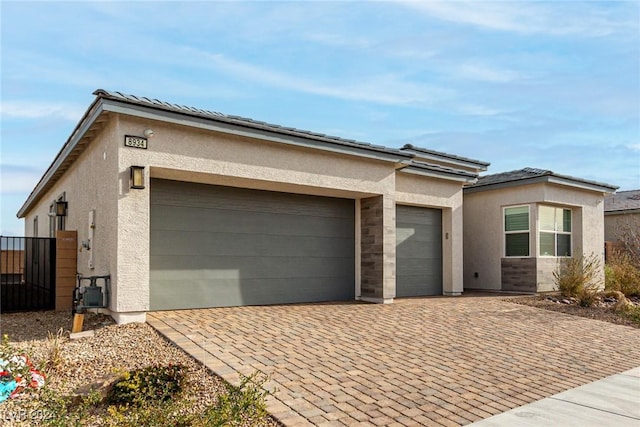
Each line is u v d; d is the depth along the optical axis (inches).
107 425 192.7
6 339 261.0
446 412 228.8
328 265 515.5
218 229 441.7
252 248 462.0
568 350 357.4
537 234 655.8
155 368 234.8
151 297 402.9
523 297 599.5
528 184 660.7
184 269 420.8
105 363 265.9
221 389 236.8
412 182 588.4
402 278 593.9
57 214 554.3
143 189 356.2
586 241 713.6
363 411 223.8
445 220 635.5
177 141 373.7
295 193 494.6
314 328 369.7
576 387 275.4
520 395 257.6
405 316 435.8
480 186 708.0
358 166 487.5
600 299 585.3
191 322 361.1
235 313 408.2
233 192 453.4
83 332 333.7
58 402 193.9
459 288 628.1
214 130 383.2
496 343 362.0
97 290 353.1
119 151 347.6
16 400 216.8
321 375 266.8
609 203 1057.5
